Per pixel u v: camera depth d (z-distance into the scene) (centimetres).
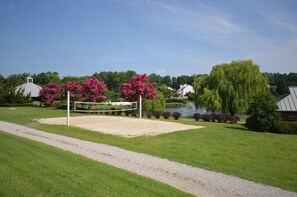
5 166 1047
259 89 3675
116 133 1998
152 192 835
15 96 5544
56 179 912
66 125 2373
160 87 11500
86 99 4153
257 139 1923
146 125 2394
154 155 1365
